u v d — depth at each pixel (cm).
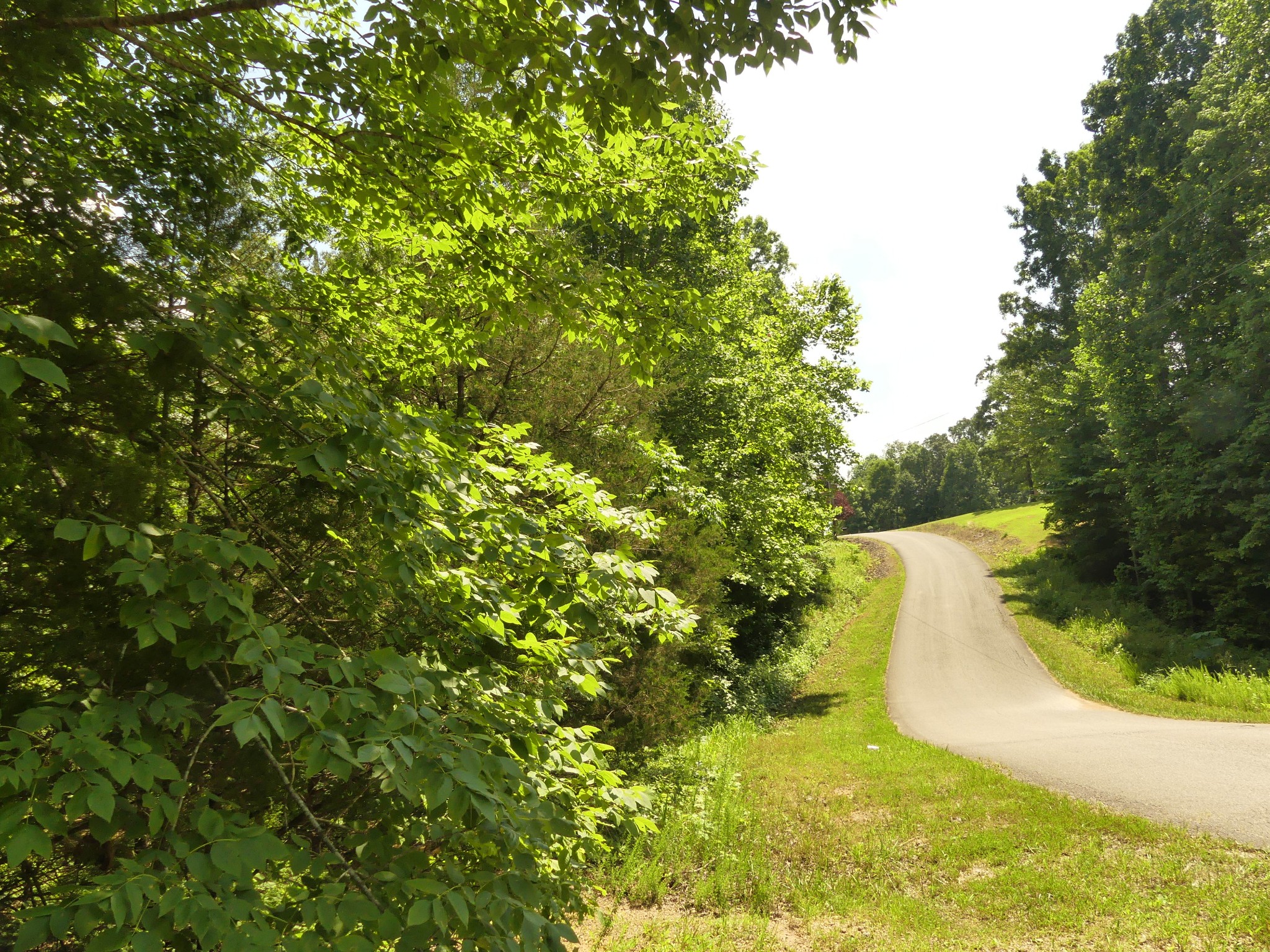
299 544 358
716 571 1131
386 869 234
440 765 213
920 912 626
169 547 238
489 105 332
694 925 620
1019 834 782
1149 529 2302
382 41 316
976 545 4703
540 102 317
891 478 9706
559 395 910
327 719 221
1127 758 1045
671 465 916
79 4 261
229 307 270
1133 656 1989
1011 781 986
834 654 2534
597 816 338
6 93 258
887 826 870
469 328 530
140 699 212
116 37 345
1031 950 535
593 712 888
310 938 179
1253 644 1906
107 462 247
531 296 420
